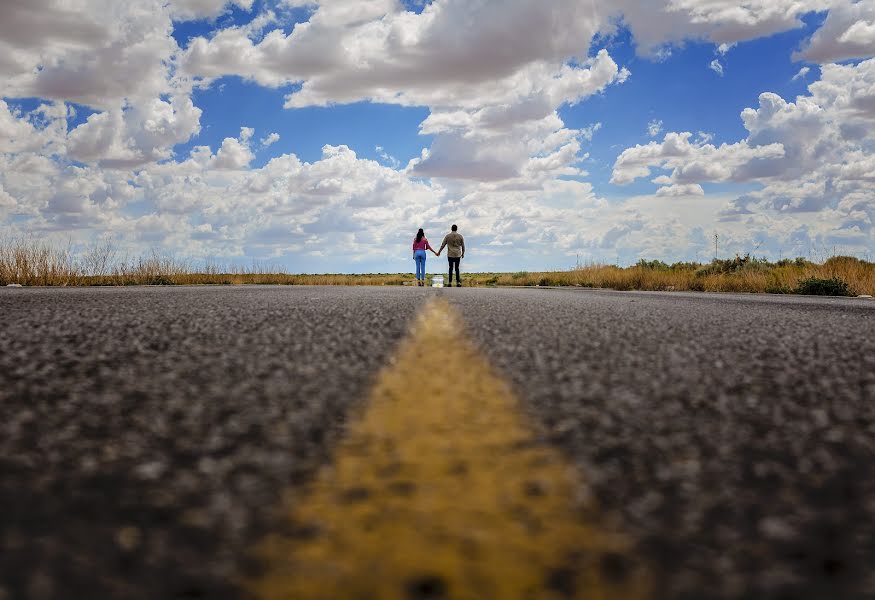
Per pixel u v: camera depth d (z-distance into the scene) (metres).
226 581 0.78
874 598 0.77
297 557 0.84
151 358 2.73
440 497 1.06
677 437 1.53
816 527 0.98
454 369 2.48
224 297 8.02
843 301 10.52
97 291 10.55
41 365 2.53
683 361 2.81
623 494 1.10
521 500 1.05
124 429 1.55
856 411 1.87
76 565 0.83
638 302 8.32
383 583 0.76
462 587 0.75
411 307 6.16
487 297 9.10
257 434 1.49
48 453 1.35
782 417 1.77
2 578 0.80
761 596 0.77
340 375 2.33
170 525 0.96
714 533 0.95
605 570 0.81
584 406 1.84
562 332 3.96
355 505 1.02
